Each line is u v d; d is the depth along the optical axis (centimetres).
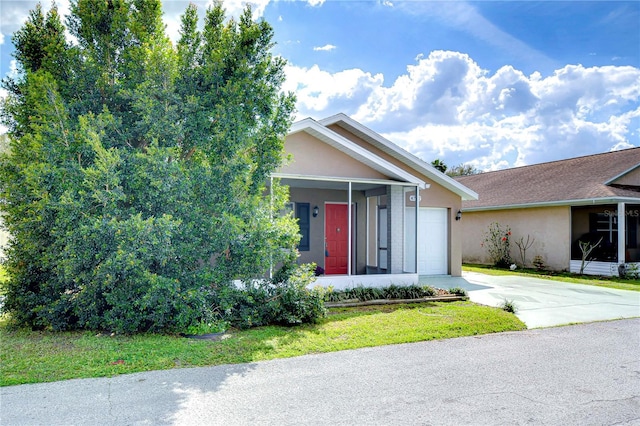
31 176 599
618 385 473
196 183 696
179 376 480
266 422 369
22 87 675
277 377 484
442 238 1491
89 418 371
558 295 1104
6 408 389
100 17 712
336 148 1137
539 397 435
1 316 733
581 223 1738
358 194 1371
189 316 650
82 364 506
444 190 1473
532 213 1786
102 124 645
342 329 704
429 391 447
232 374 491
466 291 1098
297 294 746
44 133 636
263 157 783
